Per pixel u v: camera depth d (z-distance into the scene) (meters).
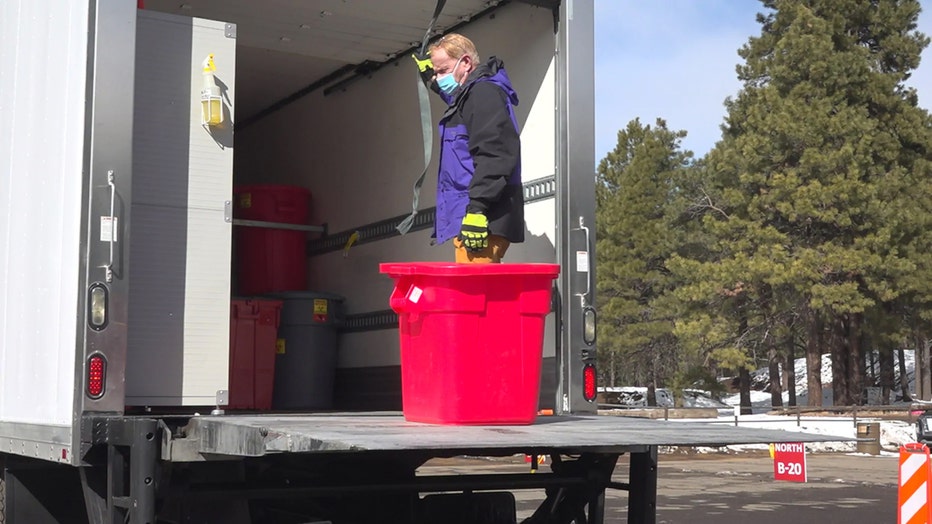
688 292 31.73
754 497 12.22
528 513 8.78
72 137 4.18
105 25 4.10
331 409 6.86
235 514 4.17
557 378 4.91
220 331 4.59
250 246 7.28
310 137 7.67
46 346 4.30
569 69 5.07
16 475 4.75
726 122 36.72
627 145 44.81
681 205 37.56
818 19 32.56
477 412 3.96
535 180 5.27
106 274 4.03
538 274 4.05
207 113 4.59
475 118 4.31
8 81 5.01
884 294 29.95
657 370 45.12
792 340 40.22
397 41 6.50
